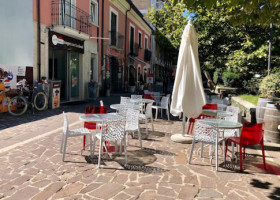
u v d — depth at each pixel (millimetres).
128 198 3012
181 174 3789
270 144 5656
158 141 5719
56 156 4422
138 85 23359
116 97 15945
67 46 12109
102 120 4105
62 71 12547
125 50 20938
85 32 13789
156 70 34375
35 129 6453
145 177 3639
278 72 8516
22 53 9898
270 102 6320
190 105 5062
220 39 13039
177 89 5309
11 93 8609
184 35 5211
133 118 5102
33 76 10070
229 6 4172
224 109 7648
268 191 3297
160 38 19672
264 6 4309
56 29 10922
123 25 20250
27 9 9781
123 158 4449
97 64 15773
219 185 3439
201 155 4652
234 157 4574
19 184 3295
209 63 13703
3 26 9883
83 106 11250
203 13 11109
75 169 3855
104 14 16391
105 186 3311
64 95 12820
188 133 6547
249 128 3988
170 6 12789
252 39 11508
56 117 8242
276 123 5703
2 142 5203
